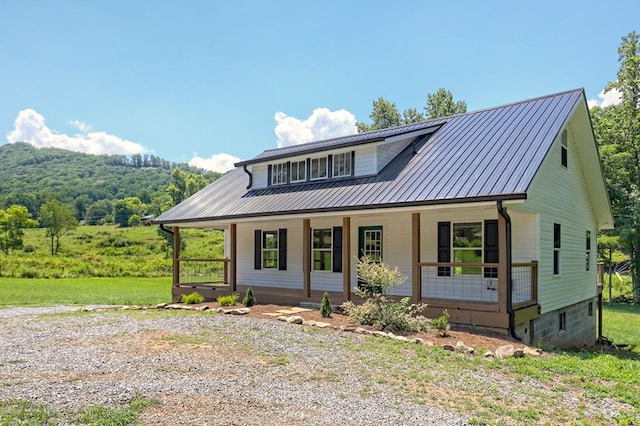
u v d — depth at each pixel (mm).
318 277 15438
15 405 5012
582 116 13781
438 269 12859
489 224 12016
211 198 17781
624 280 35781
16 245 52156
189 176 89250
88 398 5301
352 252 14539
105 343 8250
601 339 16312
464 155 12234
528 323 10883
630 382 6781
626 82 28516
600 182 15859
